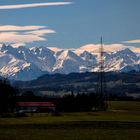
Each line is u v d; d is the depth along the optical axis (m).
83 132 150.75
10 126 170.50
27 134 143.75
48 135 141.62
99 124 178.12
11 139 131.75
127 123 182.38
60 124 177.75
